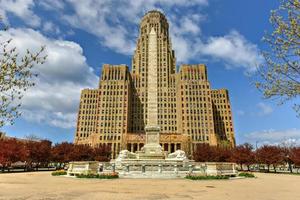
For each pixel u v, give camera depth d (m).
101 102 167.25
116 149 155.12
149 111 58.59
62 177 37.81
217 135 162.88
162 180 32.50
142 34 199.25
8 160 59.28
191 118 162.38
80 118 178.62
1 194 18.97
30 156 73.12
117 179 33.84
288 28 13.16
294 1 12.64
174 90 180.38
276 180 36.84
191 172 38.22
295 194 20.44
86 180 32.09
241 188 24.38
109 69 175.62
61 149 92.94
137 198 16.83
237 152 85.19
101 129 161.12
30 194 18.86
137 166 43.00
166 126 172.25
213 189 22.97
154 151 53.22
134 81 187.00
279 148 79.62
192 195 18.69
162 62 186.50
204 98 166.50
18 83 13.20
